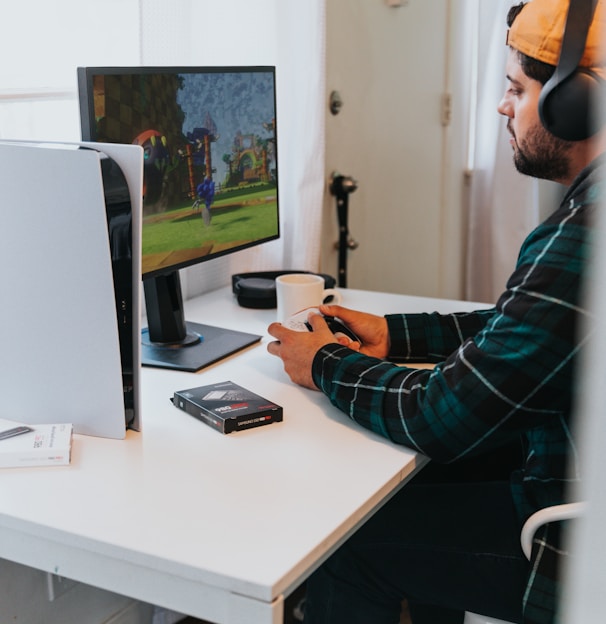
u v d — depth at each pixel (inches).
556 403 41.9
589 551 13.3
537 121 44.0
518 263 44.3
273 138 68.3
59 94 63.5
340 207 93.7
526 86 44.2
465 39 117.6
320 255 91.5
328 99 89.7
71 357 44.7
